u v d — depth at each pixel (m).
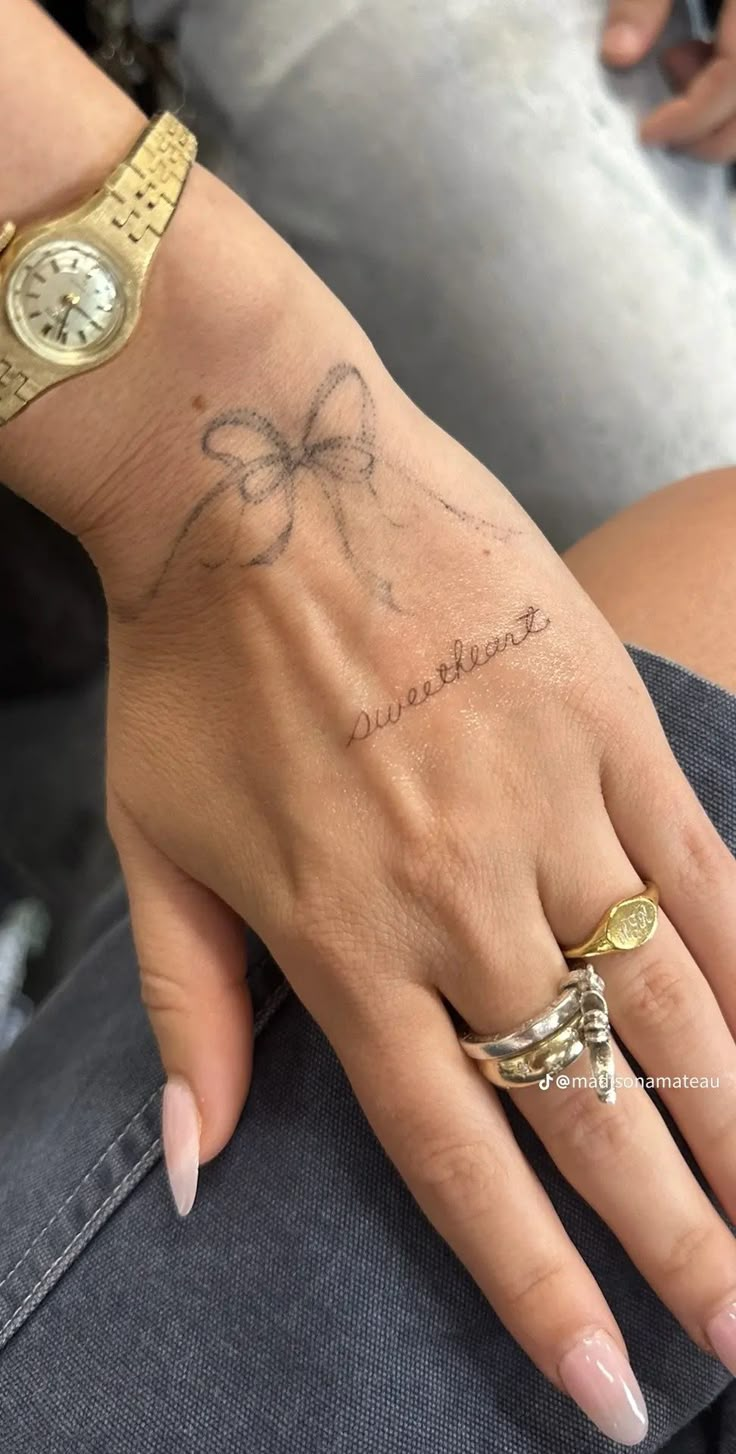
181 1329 0.21
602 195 0.32
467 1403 0.20
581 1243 0.21
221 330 0.19
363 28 0.30
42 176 0.18
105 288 0.18
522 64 0.31
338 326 0.20
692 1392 0.21
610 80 0.32
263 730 0.21
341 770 0.20
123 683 0.22
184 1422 0.20
